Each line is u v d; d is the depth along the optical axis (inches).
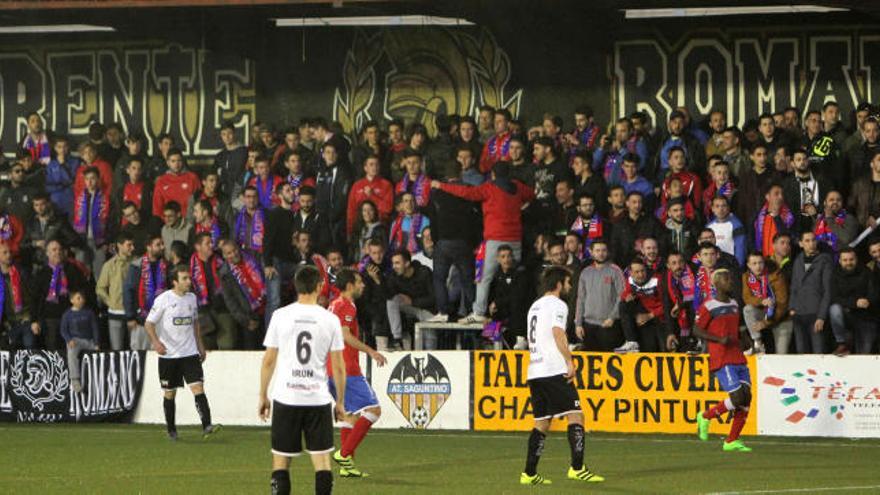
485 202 2492.6
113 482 1632.6
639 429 2298.2
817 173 2464.3
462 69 3100.4
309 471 1747.0
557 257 2389.3
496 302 2448.3
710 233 2372.0
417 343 2503.7
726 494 1486.2
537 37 3038.9
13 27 3309.5
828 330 2330.2
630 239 2443.4
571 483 1600.6
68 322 2645.2
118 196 2935.5
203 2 2556.6
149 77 3265.3
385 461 1872.5
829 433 2197.3
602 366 2324.1
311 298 1270.9
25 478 1679.4
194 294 2401.6
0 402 2689.5
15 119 3329.2
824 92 2910.9
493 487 1563.7
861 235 2372.0
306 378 1245.1
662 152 2640.3
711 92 2970.0
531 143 2775.6
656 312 2338.8
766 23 2940.5
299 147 2827.3
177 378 2207.2
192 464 1847.9
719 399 2247.8
